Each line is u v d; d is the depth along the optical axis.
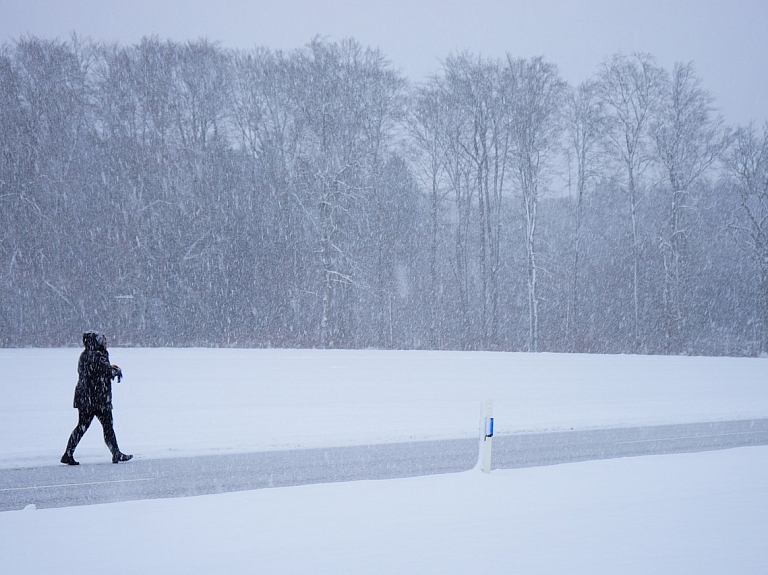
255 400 17.30
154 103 43.59
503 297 52.00
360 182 43.03
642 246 49.81
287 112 45.06
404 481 8.87
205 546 5.73
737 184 48.69
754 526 6.23
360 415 15.62
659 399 19.97
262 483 9.38
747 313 52.72
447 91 44.62
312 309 43.66
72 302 40.41
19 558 5.46
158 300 40.88
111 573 5.05
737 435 14.40
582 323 51.47
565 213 54.22
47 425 13.70
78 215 41.72
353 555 5.37
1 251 39.12
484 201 51.25
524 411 17.00
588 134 45.62
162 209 42.06
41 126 42.12
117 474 9.95
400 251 47.66
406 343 46.03
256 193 44.97
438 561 5.18
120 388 18.86
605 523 6.37
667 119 45.62
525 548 5.52
